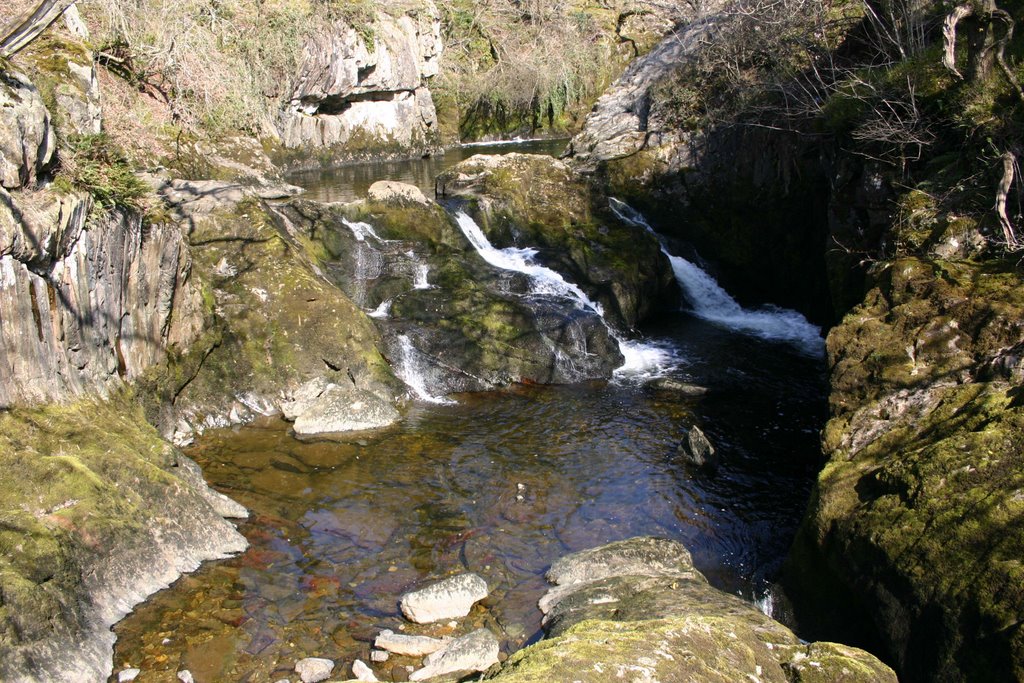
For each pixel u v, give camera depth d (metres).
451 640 4.81
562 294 10.54
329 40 17.94
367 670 4.51
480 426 8.08
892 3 9.80
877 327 6.10
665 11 22.25
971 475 4.44
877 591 4.46
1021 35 7.36
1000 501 4.16
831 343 6.27
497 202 11.87
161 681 4.37
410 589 5.40
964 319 5.72
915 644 4.14
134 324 6.88
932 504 4.44
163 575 5.21
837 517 4.96
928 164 7.67
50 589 4.42
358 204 10.64
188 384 7.76
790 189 11.91
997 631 3.70
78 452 5.32
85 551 4.81
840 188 8.95
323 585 5.39
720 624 3.79
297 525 6.12
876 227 8.16
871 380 5.86
